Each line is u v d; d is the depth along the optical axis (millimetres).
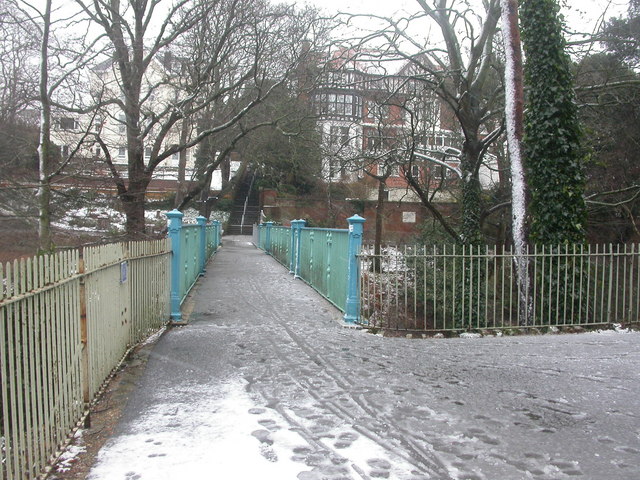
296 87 17500
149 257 7957
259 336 8203
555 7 9836
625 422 4801
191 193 17141
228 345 7570
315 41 15352
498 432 4555
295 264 16406
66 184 12719
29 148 12695
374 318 9367
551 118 9734
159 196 35375
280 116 17438
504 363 6836
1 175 11008
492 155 18766
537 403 5301
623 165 15633
